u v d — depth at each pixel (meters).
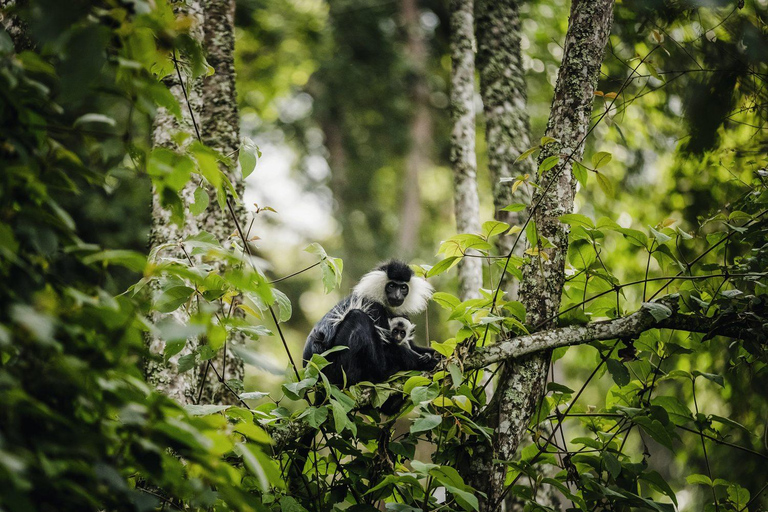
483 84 11.31
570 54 7.36
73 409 3.66
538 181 7.22
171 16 4.26
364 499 6.89
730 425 7.17
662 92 12.73
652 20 9.41
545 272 7.13
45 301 3.47
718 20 9.27
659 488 6.86
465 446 6.93
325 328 10.04
